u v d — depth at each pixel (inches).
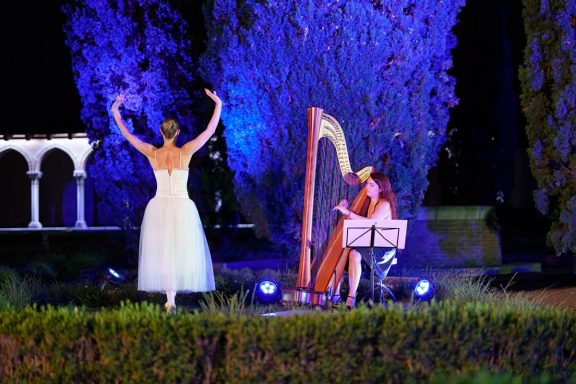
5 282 761.6
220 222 1122.0
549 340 409.7
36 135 1878.7
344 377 382.6
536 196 750.5
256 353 381.7
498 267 990.4
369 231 598.9
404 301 695.1
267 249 1213.1
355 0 791.7
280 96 812.0
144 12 1029.2
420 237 991.6
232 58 821.9
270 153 832.9
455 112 1206.3
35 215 1909.4
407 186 824.9
